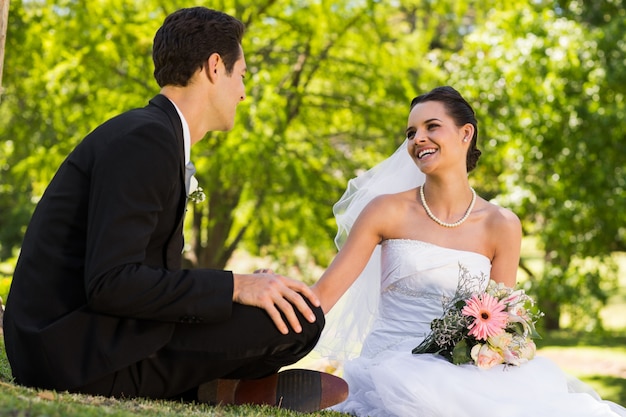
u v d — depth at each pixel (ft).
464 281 12.87
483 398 11.92
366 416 12.67
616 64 47.80
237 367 10.52
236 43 11.05
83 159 9.98
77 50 47.52
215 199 51.34
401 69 51.01
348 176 52.95
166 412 9.00
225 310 9.81
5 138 51.67
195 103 10.84
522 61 48.85
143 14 46.70
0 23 14.02
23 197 62.23
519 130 49.21
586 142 49.47
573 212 50.14
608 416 11.96
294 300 10.19
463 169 14.60
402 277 14.17
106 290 9.30
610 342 60.64
